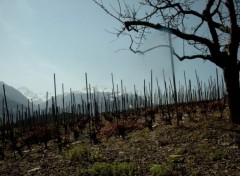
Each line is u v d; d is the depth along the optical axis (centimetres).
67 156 1638
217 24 1912
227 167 1100
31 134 2980
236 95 1812
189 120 2455
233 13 1739
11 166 1677
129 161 1402
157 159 1376
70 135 3031
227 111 2764
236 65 1795
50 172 1365
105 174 1170
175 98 2266
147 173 1146
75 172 1289
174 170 1152
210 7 1777
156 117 3619
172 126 2173
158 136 1930
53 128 3431
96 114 4309
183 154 1395
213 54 1784
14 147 2277
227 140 1490
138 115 4144
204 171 1096
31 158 1859
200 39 1761
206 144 1483
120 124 2609
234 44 1766
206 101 4878
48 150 2128
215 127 1795
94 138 2192
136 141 1936
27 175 1370
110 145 1958
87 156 1583
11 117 3494
